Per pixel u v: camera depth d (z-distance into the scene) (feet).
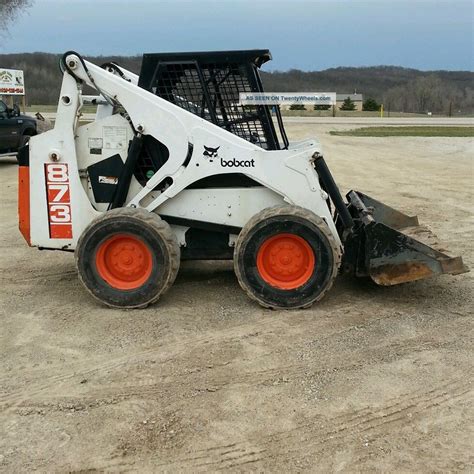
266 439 11.55
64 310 18.02
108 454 11.14
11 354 15.15
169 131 17.62
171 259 17.54
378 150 69.97
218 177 18.29
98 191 18.88
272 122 18.63
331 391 13.25
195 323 16.94
